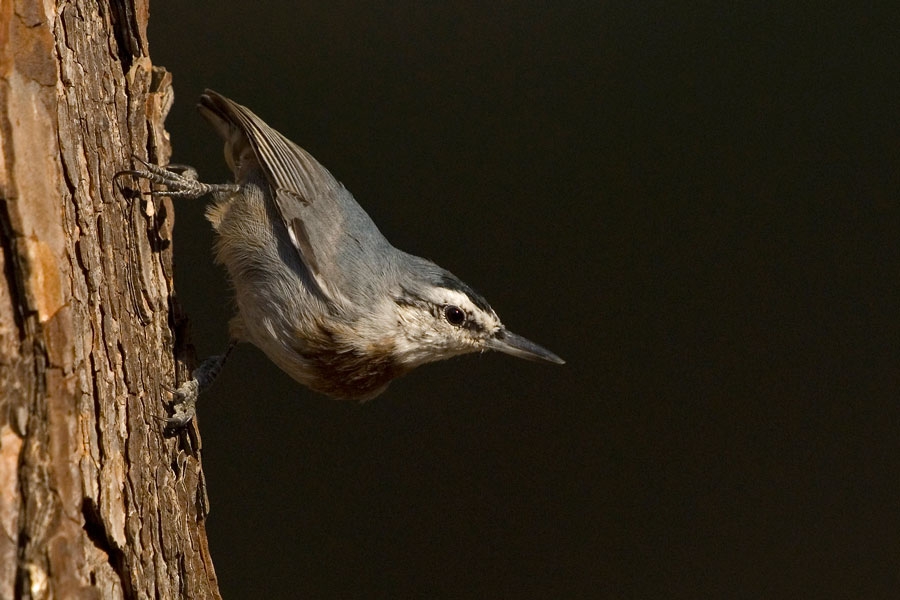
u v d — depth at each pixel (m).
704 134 11.08
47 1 5.15
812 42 11.11
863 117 10.97
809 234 10.82
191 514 6.26
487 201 10.59
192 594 6.00
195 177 7.08
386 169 10.62
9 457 4.11
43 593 4.11
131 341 5.62
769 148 10.92
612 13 11.34
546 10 11.23
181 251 10.12
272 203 7.31
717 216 10.91
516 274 10.53
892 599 9.49
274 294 7.14
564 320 10.60
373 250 7.43
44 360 4.27
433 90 10.94
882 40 11.08
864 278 10.71
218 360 7.43
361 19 11.01
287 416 10.11
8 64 4.34
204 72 10.40
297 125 10.45
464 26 11.20
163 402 6.10
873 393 10.41
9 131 4.28
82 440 4.61
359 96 10.75
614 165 10.87
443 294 7.57
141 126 6.52
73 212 5.02
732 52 11.20
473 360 10.61
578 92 11.10
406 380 10.41
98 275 5.21
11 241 4.23
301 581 9.41
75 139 5.22
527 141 10.88
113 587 4.69
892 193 10.80
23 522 4.11
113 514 4.74
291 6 10.95
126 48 6.59
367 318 7.16
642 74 11.08
